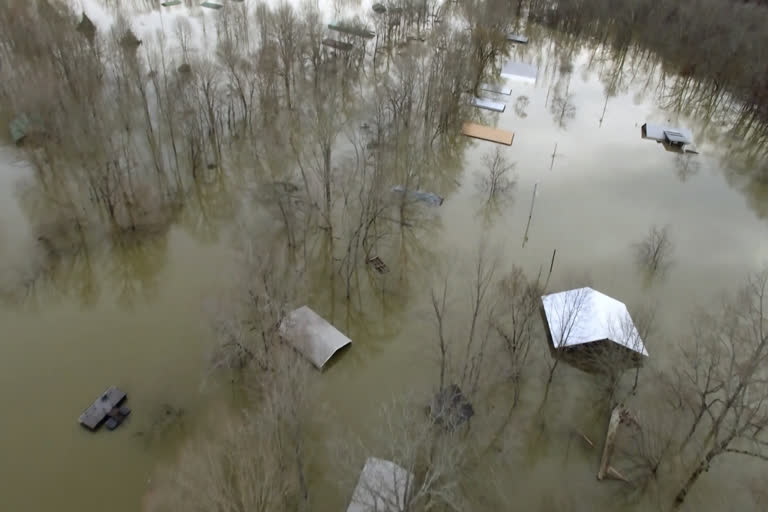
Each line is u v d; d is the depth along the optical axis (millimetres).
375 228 40062
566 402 30828
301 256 39469
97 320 34781
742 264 41125
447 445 25531
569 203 46750
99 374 31281
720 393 30422
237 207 44562
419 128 54438
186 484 23781
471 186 48438
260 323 30266
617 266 40281
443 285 37875
